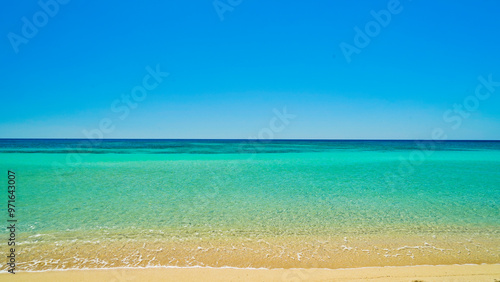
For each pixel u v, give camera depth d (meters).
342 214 9.92
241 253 6.77
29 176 16.44
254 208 10.62
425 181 16.00
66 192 12.76
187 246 7.15
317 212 10.12
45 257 6.42
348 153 37.19
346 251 6.90
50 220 9.06
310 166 22.12
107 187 13.88
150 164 22.62
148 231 8.19
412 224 8.88
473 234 8.05
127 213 9.90
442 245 7.27
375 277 5.58
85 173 17.70
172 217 9.52
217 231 8.24
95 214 9.73
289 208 10.63
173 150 43.75
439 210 10.41
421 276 5.62
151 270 5.88
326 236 7.88
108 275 5.65
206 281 5.47
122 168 19.97
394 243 7.40
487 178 17.02
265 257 6.56
